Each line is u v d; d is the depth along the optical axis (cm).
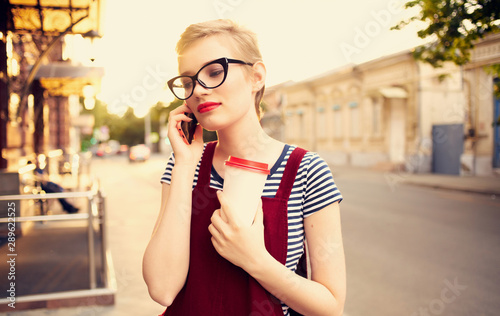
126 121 4481
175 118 86
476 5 616
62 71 791
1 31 530
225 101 80
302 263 87
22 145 805
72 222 577
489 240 534
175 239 80
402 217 703
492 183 1181
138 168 2320
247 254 73
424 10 621
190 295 80
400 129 1812
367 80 1986
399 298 340
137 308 318
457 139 1515
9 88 579
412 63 1664
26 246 412
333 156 2323
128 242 529
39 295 314
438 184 1182
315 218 82
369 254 472
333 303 79
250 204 78
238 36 82
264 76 86
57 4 512
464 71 1435
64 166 1209
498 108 1374
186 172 84
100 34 598
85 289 328
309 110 2531
